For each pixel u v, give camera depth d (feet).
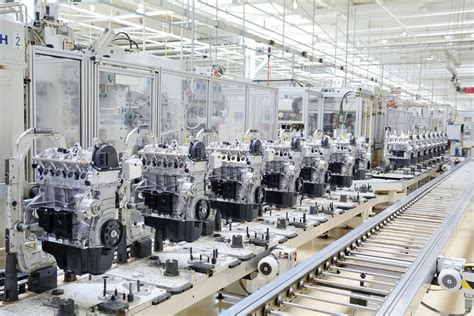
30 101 11.68
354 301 9.57
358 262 10.53
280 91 28.35
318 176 18.99
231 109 22.62
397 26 31.32
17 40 10.77
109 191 8.22
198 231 11.08
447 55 44.06
